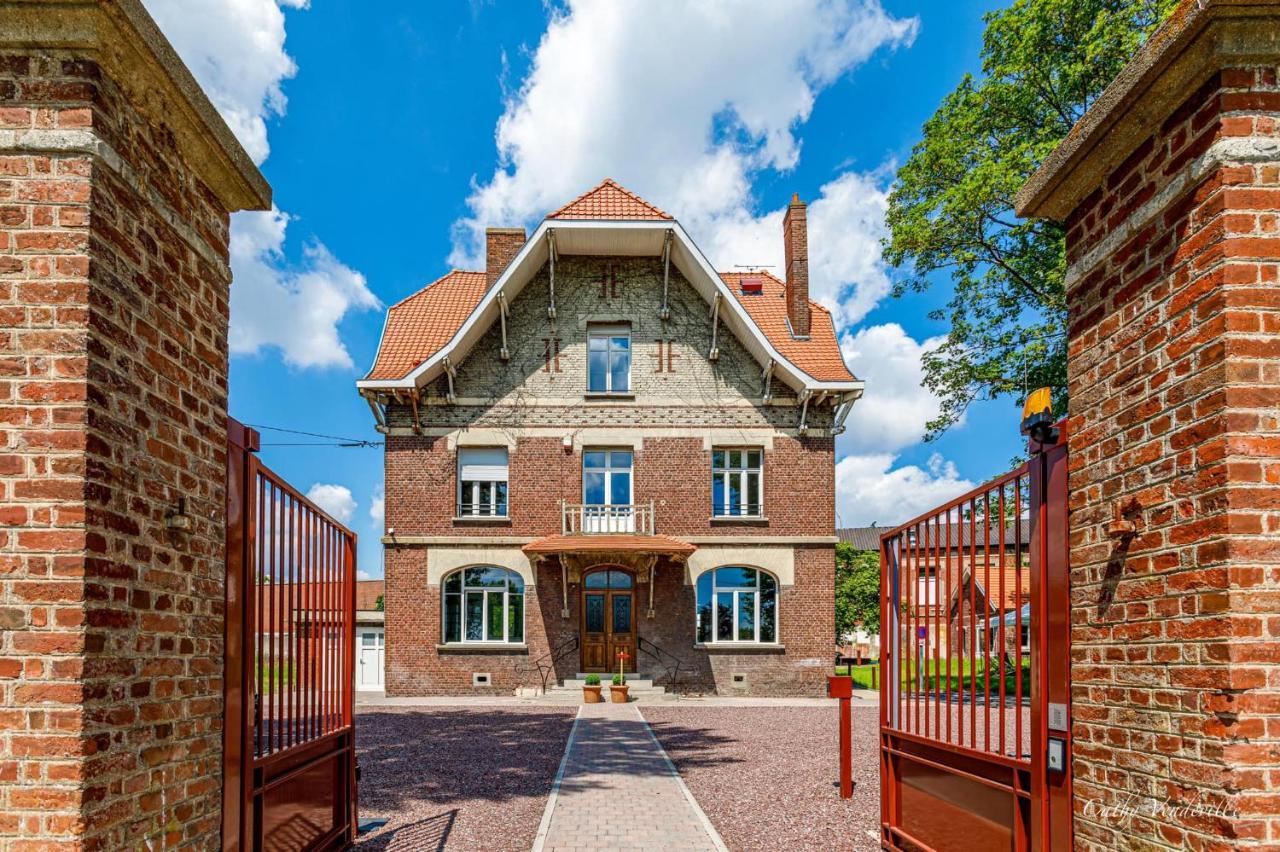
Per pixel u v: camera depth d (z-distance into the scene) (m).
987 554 4.59
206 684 3.51
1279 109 2.79
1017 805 4.13
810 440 20.42
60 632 2.60
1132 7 16.25
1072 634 3.65
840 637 36.62
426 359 19.78
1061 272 17.64
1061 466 3.82
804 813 7.73
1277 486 2.69
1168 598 2.98
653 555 19.56
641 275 21.03
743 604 20.20
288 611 4.79
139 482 3.00
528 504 20.11
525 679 19.55
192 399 3.48
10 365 2.69
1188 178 2.94
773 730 13.97
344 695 6.38
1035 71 18.62
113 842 2.75
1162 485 3.05
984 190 18.23
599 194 20.55
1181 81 2.94
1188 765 2.84
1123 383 3.34
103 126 2.84
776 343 21.53
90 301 2.73
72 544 2.63
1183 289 2.97
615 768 10.12
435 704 18.11
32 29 2.77
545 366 20.59
